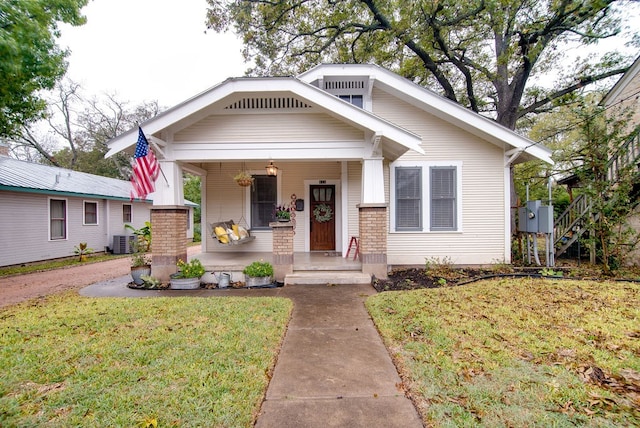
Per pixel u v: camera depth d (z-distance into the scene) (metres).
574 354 3.11
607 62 11.20
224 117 6.92
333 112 6.50
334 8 12.67
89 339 3.60
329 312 4.74
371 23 12.88
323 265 7.09
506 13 10.20
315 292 5.96
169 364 2.98
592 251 8.43
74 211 13.09
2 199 10.12
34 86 8.57
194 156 6.91
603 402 2.33
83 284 7.57
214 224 8.48
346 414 2.30
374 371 2.94
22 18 6.75
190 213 22.06
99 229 14.48
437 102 7.75
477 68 11.86
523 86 11.52
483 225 8.22
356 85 8.45
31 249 11.10
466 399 2.41
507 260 8.15
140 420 2.19
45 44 7.83
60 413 2.29
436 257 8.18
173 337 3.62
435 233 8.21
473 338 3.52
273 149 6.91
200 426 2.13
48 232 11.80
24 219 10.87
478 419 2.19
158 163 6.38
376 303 4.96
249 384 2.64
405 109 8.29
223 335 3.68
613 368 2.83
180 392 2.52
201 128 6.93
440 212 8.23
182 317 4.37
